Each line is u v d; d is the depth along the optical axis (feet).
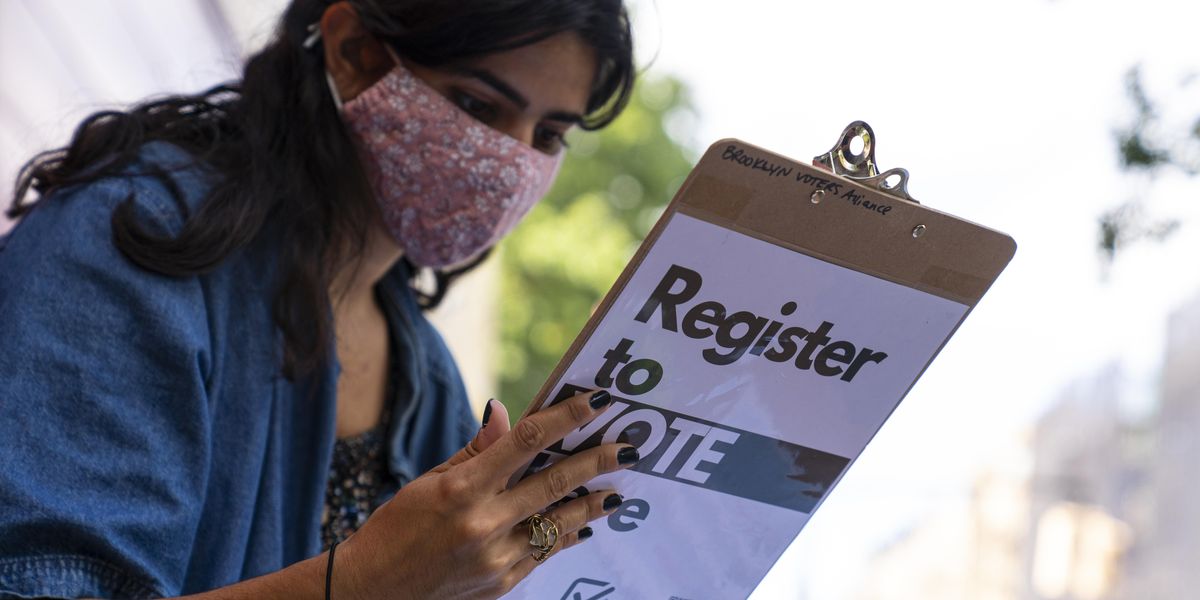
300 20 6.04
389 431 6.41
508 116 5.93
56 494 4.49
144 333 4.94
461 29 5.61
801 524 4.93
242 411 5.40
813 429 4.60
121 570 4.59
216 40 16.97
